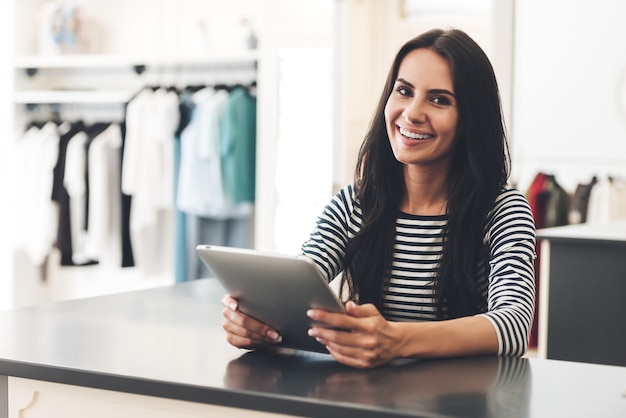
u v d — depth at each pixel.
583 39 4.69
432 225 1.79
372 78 4.95
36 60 5.39
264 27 4.89
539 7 4.73
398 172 1.84
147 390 1.42
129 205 5.27
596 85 4.69
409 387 1.37
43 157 5.34
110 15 5.64
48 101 5.37
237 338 1.62
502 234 1.74
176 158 5.10
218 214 5.00
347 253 1.86
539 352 3.60
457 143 1.77
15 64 5.43
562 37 4.71
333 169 4.74
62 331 1.79
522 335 1.61
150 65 5.45
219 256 1.54
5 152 5.45
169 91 5.22
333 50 4.71
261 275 1.50
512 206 1.77
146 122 5.13
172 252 5.41
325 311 1.49
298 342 1.61
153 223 5.25
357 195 1.88
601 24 4.66
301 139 4.90
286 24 4.87
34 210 5.36
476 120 1.73
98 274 5.65
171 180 5.13
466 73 1.71
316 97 4.86
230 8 5.37
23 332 1.77
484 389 1.37
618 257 3.40
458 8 5.00
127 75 5.57
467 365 1.53
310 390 1.35
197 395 1.38
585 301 3.47
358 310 1.48
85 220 5.30
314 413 1.29
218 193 4.89
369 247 1.83
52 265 5.71
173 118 5.08
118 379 1.44
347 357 1.49
